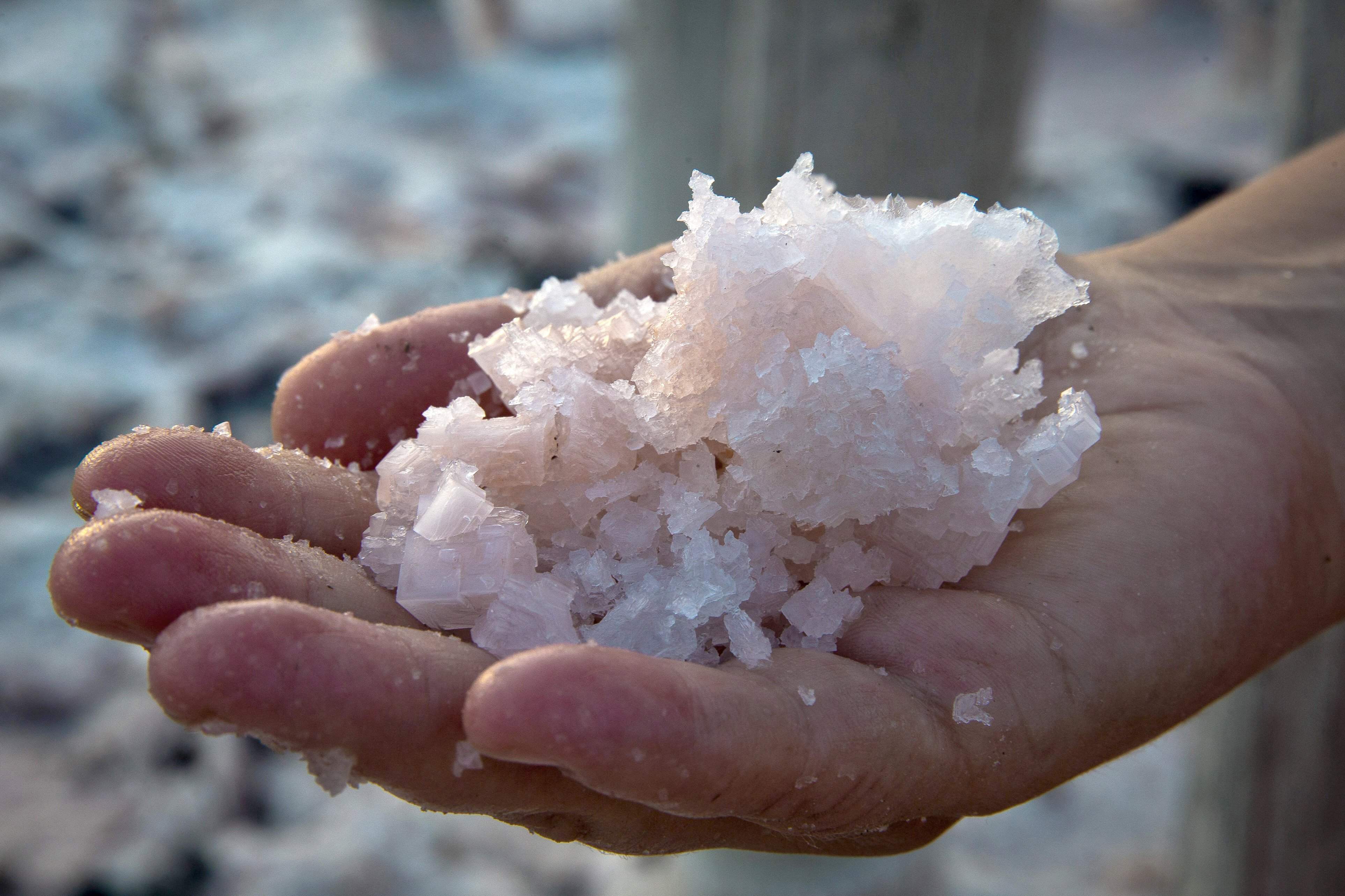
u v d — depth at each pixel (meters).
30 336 1.10
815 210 0.39
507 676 0.30
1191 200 1.60
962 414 0.38
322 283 1.22
